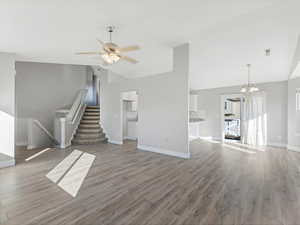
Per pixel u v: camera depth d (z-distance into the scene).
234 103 8.59
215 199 2.29
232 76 5.91
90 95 9.09
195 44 4.02
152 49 4.45
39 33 3.22
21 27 2.98
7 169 3.48
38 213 1.97
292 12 2.72
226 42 3.86
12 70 3.91
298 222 1.81
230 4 2.52
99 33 3.37
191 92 7.68
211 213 1.97
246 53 4.28
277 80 5.69
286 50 3.97
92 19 2.85
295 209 2.05
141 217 1.90
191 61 4.91
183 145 4.29
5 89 3.77
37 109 6.63
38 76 6.66
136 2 2.43
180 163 3.88
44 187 2.65
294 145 5.14
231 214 1.96
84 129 6.71
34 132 5.60
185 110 4.21
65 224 1.78
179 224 1.78
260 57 4.41
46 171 3.36
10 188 2.61
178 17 2.87
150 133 5.08
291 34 3.37
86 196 2.37
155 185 2.73
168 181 2.89
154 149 4.97
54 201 2.23
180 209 2.06
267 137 5.92
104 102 6.84
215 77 6.14
